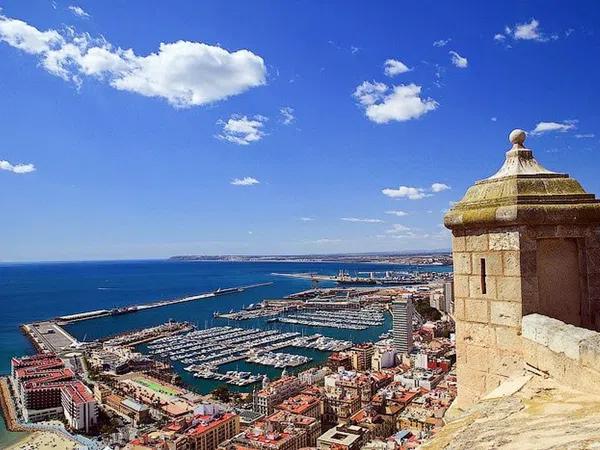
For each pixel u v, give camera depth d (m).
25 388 136.75
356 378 150.00
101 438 116.38
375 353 186.12
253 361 188.38
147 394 144.25
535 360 11.59
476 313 13.39
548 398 9.97
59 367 169.88
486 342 13.10
